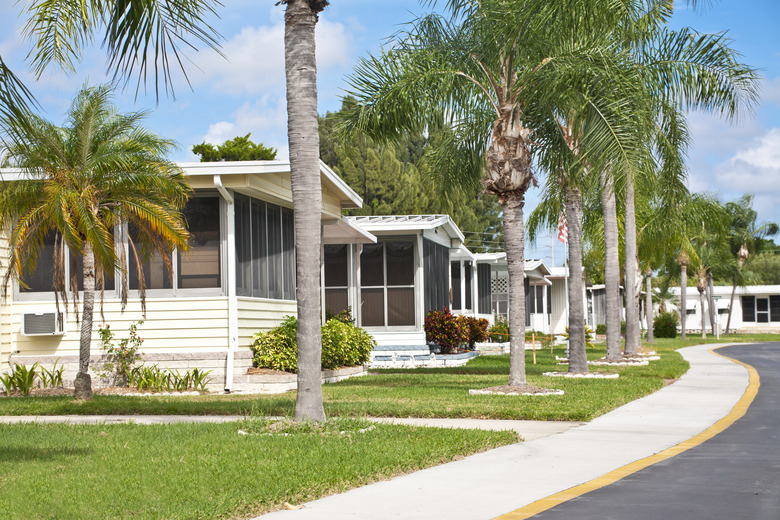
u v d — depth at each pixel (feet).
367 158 157.28
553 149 57.47
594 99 48.47
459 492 23.15
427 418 40.37
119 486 23.38
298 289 35.70
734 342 170.81
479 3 51.19
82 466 26.55
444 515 20.45
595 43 50.24
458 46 51.93
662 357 100.32
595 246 119.03
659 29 65.72
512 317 51.83
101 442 31.63
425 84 50.37
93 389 53.67
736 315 250.37
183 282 55.77
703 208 121.49
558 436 33.91
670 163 69.46
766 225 217.97
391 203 158.51
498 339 116.98
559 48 50.03
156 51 23.02
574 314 67.56
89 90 47.96
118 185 47.42
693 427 36.55
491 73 52.11
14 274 47.83
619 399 46.85
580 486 23.77
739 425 37.19
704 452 29.73
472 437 32.04
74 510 20.59
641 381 59.77
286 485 23.31
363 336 72.08
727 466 26.89
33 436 33.35
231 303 55.06
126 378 55.11
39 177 48.39
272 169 53.93
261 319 59.62
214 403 45.83
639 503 21.40
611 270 80.64
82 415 43.32
